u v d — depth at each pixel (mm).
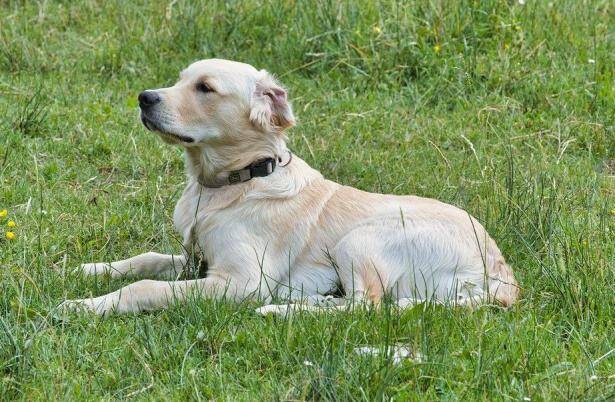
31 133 13445
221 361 8141
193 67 10031
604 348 8578
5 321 8352
